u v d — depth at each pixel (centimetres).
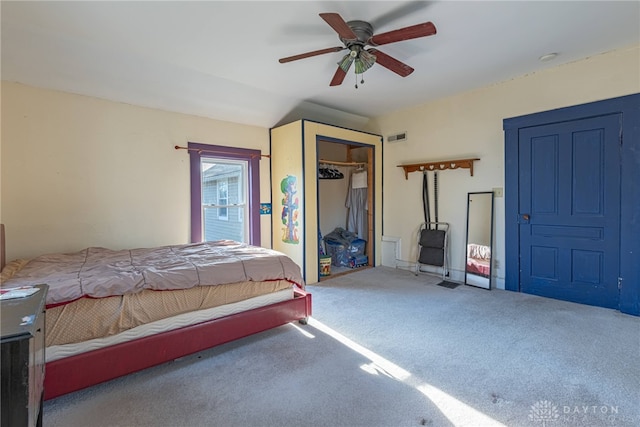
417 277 454
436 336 262
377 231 525
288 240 449
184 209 406
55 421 164
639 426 157
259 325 256
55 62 292
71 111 329
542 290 362
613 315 300
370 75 361
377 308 330
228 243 376
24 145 305
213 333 231
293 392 189
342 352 237
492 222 399
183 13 234
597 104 316
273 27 254
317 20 246
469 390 188
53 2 218
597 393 183
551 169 350
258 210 470
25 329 95
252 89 393
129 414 170
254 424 162
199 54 300
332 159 583
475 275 411
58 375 173
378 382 198
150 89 353
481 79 379
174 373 210
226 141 441
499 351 235
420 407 174
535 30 269
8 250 298
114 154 355
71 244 331
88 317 186
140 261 268
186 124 407
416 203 487
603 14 246
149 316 207
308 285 418
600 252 321
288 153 447
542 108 356
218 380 202
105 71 315
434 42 288
